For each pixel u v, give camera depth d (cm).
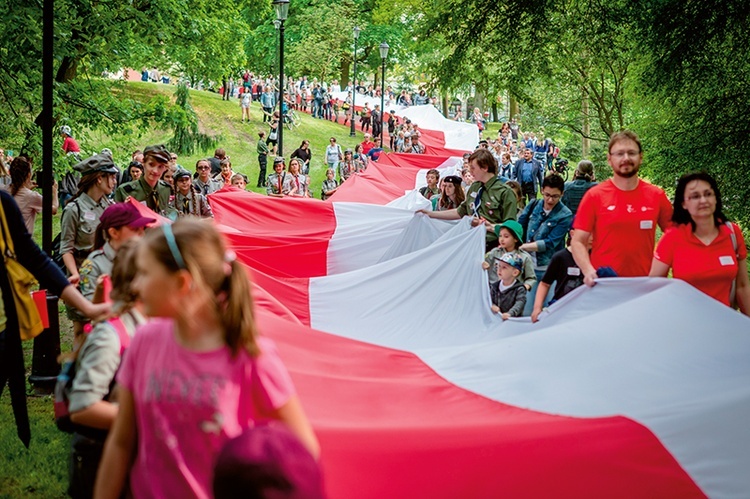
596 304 596
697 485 403
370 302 821
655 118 1944
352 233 1166
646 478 401
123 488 324
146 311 293
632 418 429
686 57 1661
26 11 1313
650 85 1780
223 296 295
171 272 286
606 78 2859
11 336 498
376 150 3159
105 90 1677
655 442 419
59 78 1611
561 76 2698
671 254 591
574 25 1853
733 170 1755
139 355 303
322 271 1134
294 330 537
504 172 2920
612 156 630
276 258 1119
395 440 388
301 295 833
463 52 1972
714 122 1772
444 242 830
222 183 1638
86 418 345
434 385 477
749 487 406
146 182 855
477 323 771
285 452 175
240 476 171
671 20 1623
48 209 817
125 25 1548
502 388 466
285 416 297
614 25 1817
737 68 1714
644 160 1892
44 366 808
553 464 396
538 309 691
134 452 317
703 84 1744
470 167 932
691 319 514
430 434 396
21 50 1385
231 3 3017
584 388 462
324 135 4359
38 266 491
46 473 612
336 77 5781
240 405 295
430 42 2116
